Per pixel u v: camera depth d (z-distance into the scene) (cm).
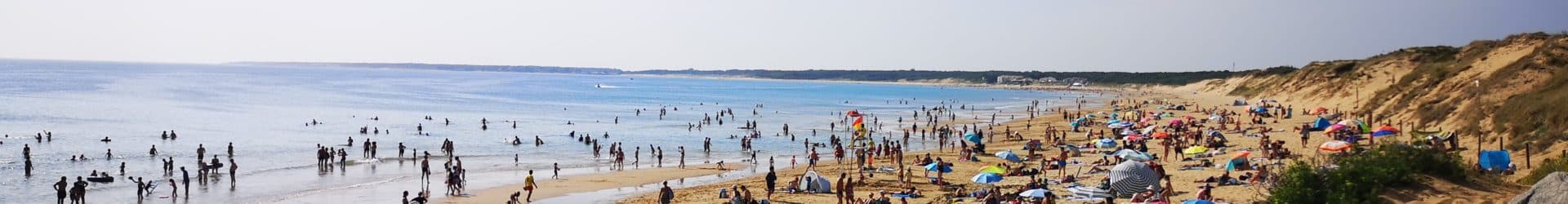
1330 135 4616
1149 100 14338
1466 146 3794
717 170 4350
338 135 6506
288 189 3538
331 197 3341
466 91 17300
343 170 4225
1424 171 2098
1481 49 8050
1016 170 3497
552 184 3753
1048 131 6184
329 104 11544
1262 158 3844
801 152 5512
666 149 5669
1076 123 6962
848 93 19850
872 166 4250
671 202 3064
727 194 3152
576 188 3625
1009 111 11444
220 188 3559
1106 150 4653
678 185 3700
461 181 3525
